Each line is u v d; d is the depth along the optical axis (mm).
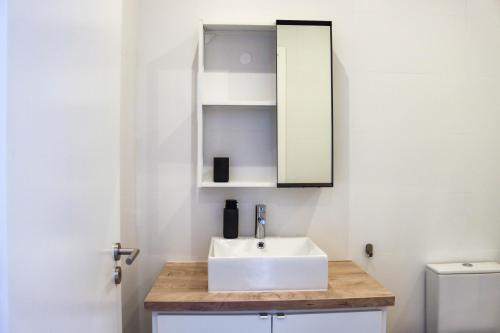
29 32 479
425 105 1611
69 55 619
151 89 1533
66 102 608
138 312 1547
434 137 1617
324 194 1593
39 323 508
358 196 1602
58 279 575
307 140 1511
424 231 1625
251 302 1145
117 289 964
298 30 1505
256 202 1576
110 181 896
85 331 704
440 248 1632
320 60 1511
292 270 1223
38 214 508
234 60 1555
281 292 1212
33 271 493
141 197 1538
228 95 1558
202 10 1542
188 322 1154
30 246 485
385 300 1182
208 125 1560
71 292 631
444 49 1610
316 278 1231
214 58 1550
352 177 1598
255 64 1562
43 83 522
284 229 1589
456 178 1631
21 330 460
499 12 1628
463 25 1615
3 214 426
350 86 1587
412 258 1623
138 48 1525
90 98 735
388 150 1605
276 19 1538
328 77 1515
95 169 772
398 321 1629
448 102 1618
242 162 1573
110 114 895
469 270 1521
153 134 1537
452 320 1509
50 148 546
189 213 1556
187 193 1553
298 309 1165
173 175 1545
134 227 1528
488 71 1633
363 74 1589
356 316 1195
